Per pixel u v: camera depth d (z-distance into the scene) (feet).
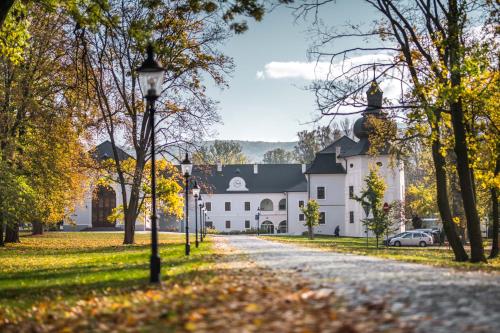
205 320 27.20
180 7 92.89
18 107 127.34
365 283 37.81
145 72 48.32
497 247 110.83
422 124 87.20
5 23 77.77
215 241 152.87
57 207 155.02
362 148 270.46
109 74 129.70
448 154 149.59
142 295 38.81
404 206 239.50
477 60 74.28
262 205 337.52
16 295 47.42
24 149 131.34
